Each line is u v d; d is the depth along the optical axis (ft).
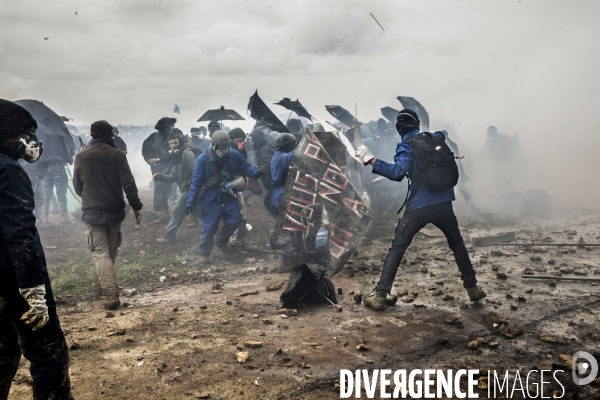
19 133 9.07
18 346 9.20
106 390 12.36
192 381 12.80
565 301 18.40
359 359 13.99
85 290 22.21
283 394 12.14
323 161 23.50
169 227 30.48
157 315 18.17
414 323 16.67
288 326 16.69
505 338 15.33
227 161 26.14
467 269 18.29
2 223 8.49
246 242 28.58
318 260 23.44
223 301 19.79
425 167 17.33
